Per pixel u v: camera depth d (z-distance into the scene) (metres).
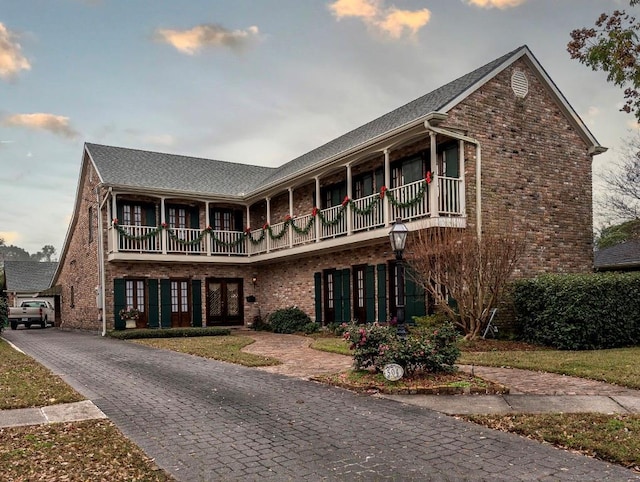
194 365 10.63
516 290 12.98
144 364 10.92
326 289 18.86
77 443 5.26
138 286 20.84
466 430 5.60
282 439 5.40
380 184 16.61
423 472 4.40
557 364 9.23
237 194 22.66
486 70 14.82
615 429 5.38
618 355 10.20
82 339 17.86
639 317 12.27
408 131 13.74
